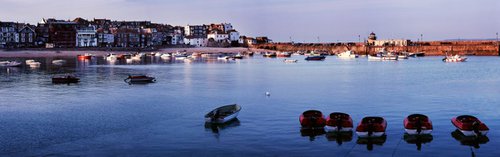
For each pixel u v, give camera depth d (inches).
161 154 1280.8
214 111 1702.8
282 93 2559.1
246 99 2309.3
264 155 1266.0
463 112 1886.1
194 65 5521.7
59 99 2320.4
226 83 3147.1
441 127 1568.7
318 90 2704.2
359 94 2501.2
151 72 4244.6
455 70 4478.3
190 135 1485.0
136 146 1360.7
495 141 1384.1
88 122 1702.8
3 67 4913.9
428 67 5009.8
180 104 2142.0
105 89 2768.2
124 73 4099.4
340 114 1557.6
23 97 2401.6
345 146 1344.7
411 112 1894.7
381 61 6574.8
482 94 2472.9
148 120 1733.5
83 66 5177.2
